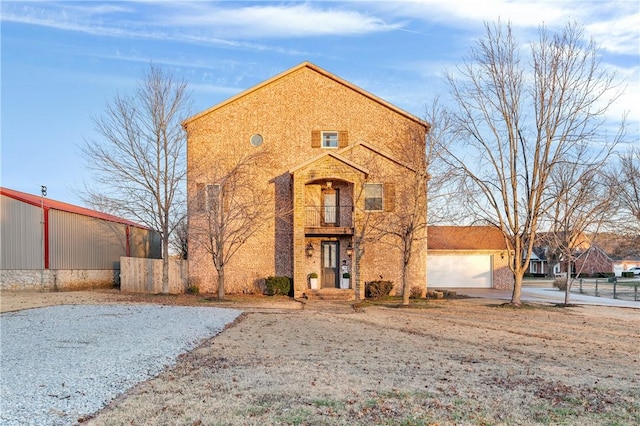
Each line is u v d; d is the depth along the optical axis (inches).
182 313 673.0
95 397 278.1
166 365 365.7
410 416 258.2
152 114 965.2
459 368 381.4
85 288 1075.3
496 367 390.0
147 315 642.8
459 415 262.7
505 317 733.3
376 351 444.1
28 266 957.8
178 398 280.5
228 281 994.1
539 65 847.7
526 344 510.6
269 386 309.0
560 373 374.9
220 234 911.7
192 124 1011.9
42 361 364.2
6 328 523.5
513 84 861.2
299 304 845.2
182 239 1211.9
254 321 626.2
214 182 975.0
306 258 995.9
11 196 960.3
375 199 984.3
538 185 853.2
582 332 611.2
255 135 1020.5
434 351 454.0
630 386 338.3
